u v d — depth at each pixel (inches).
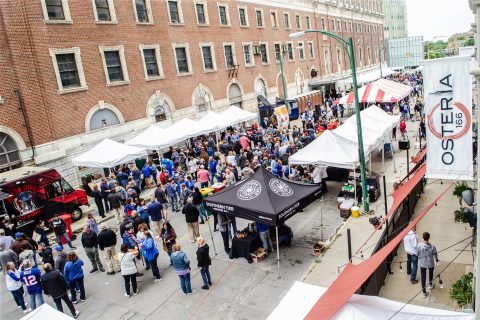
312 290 301.1
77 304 424.2
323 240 513.7
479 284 221.0
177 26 1190.3
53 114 848.9
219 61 1371.8
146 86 1079.0
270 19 1690.5
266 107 1453.0
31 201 635.5
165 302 409.7
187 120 1019.3
